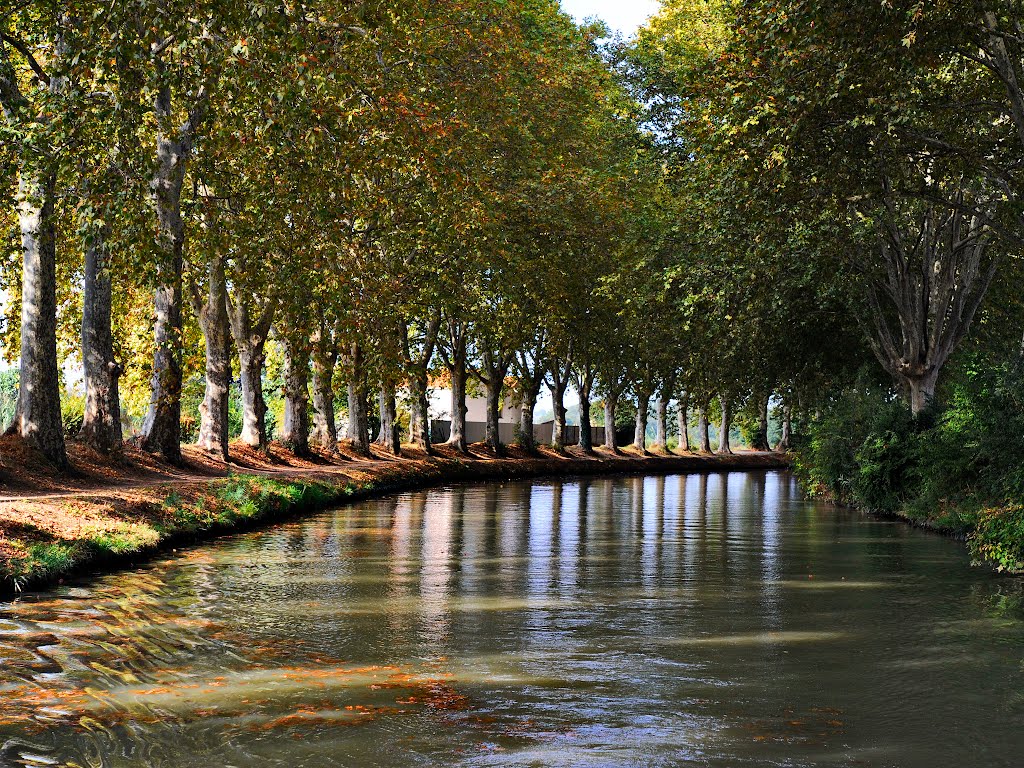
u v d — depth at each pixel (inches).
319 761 283.0
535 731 313.1
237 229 871.7
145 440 1213.7
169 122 793.6
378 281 1109.1
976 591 602.5
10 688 353.1
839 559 756.6
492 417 2527.1
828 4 663.8
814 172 795.4
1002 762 290.7
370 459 1916.8
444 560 721.6
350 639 444.1
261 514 987.9
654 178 1556.3
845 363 1651.1
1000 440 901.2
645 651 429.7
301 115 703.7
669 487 1893.5
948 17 652.7
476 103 1267.2
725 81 783.1
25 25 742.5
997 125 883.4
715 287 1211.2
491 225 1272.1
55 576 569.6
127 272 752.3
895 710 343.9
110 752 287.3
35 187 722.2
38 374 925.2
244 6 644.1
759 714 336.5
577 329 2111.2
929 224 1249.4
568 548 810.8
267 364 1940.2
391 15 875.4
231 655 410.0
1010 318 1585.9
